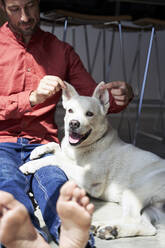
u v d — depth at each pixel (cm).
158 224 189
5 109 193
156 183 200
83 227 115
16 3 189
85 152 219
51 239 163
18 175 170
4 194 109
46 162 197
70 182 114
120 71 699
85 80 237
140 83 711
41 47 215
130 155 220
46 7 479
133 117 614
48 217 151
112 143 224
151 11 649
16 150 204
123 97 217
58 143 223
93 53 677
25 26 197
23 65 208
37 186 174
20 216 107
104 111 220
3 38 209
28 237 113
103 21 355
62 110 648
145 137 445
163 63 727
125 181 212
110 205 216
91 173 211
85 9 593
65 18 335
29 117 206
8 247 115
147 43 707
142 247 162
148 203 196
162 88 714
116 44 689
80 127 206
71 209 111
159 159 218
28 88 209
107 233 168
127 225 173
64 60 224
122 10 645
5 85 206
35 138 210
